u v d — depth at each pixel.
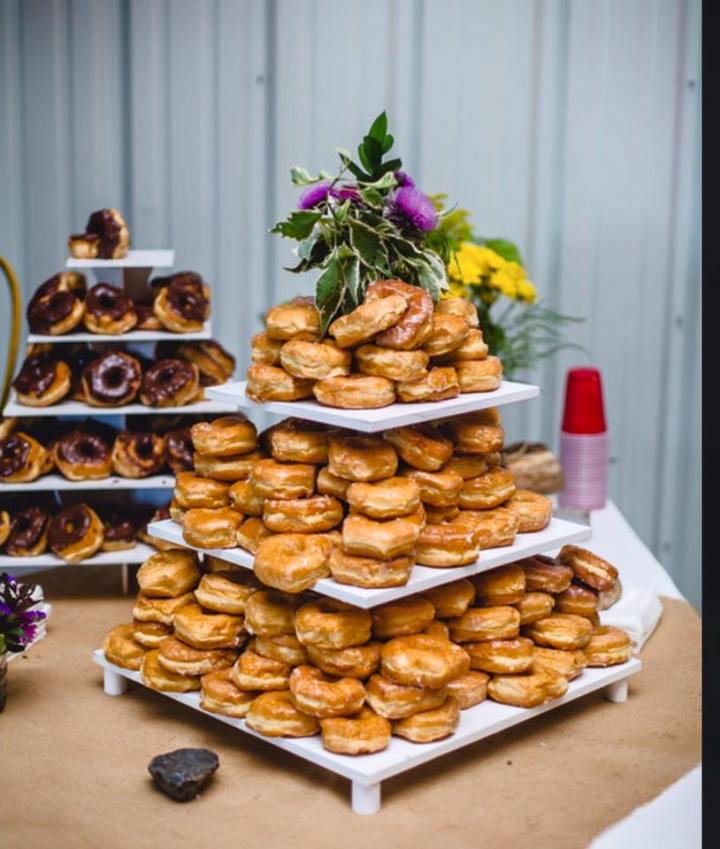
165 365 2.91
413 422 2.12
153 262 2.97
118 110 3.49
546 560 2.44
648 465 3.78
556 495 3.45
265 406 2.21
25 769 2.18
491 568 2.27
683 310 3.69
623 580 2.87
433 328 2.20
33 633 2.41
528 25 3.53
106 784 2.13
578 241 3.65
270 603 2.18
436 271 2.29
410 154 3.58
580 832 1.99
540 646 2.36
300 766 2.19
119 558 2.87
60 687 2.48
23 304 3.57
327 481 2.18
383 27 3.51
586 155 3.60
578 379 3.36
